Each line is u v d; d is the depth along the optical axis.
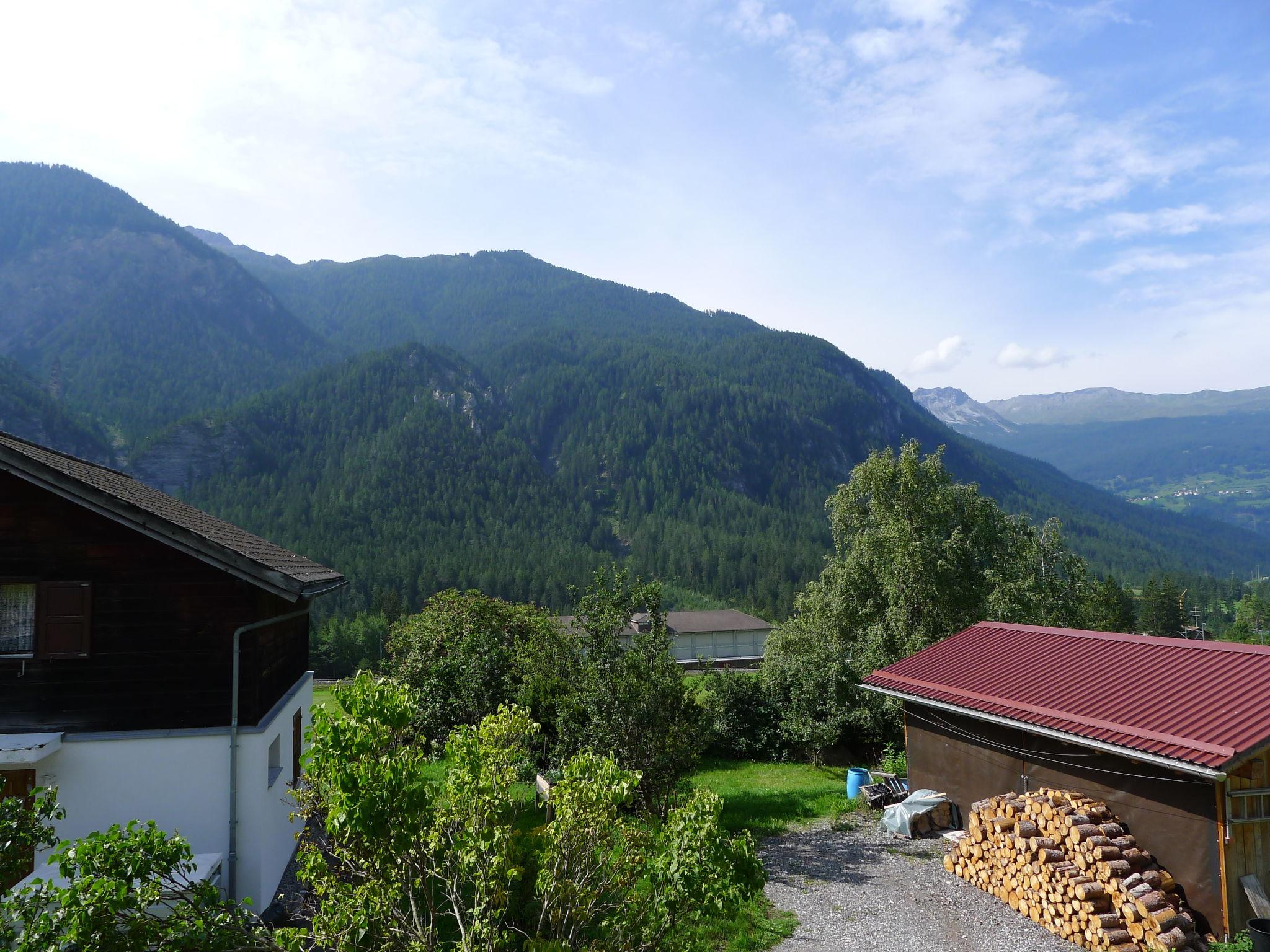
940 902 11.62
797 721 25.25
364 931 5.52
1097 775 11.88
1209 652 12.77
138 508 10.21
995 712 13.46
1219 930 9.95
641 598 15.61
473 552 136.75
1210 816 10.15
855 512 34.00
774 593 125.25
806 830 15.64
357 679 5.74
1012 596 29.59
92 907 4.59
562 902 6.27
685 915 6.00
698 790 6.33
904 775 20.75
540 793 13.55
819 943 10.13
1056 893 10.55
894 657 28.91
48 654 10.16
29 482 10.19
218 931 5.09
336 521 144.88
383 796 5.20
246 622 10.59
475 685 22.61
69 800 10.05
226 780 10.38
